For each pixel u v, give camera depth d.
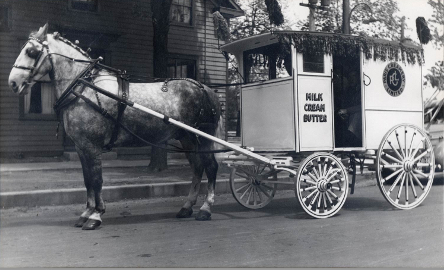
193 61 17.11
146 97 6.43
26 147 13.80
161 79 6.83
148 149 15.22
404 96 8.12
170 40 16.41
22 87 6.10
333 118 7.25
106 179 9.89
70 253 4.91
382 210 7.66
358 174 11.90
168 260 4.65
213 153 7.06
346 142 7.81
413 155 7.78
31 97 13.95
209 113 7.07
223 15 17.50
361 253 4.92
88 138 6.12
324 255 4.83
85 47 14.65
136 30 15.59
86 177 6.34
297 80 6.93
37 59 6.08
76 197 8.11
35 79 6.17
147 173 11.24
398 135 7.85
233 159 7.54
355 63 7.71
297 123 6.91
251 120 7.87
